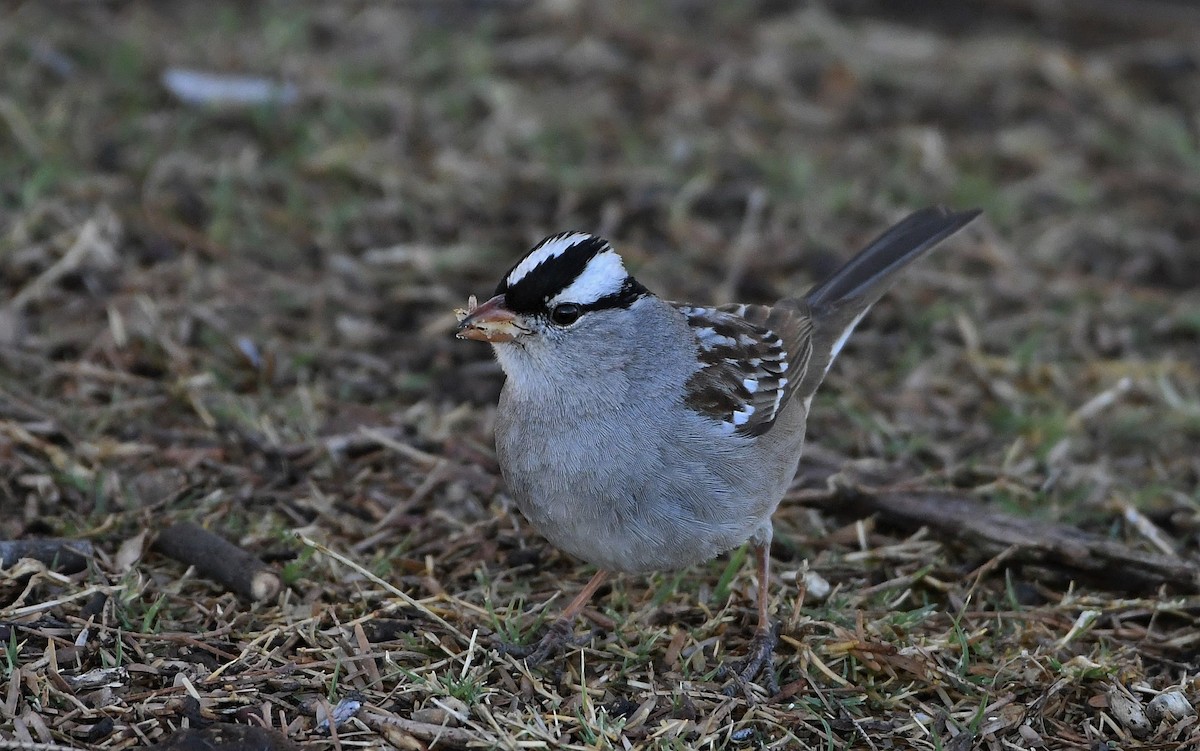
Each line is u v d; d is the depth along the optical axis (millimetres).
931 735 7668
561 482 7910
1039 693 8055
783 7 18094
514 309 7801
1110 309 12859
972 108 16109
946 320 12586
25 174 12836
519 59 16016
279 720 7355
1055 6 18344
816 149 15133
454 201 13578
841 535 9578
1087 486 10375
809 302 10023
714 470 7945
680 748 7340
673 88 15820
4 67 14383
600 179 14102
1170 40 17844
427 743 7273
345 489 9727
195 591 8477
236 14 16297
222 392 10586
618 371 7852
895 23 18047
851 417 11109
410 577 8797
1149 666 8477
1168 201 14719
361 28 16266
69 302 11367
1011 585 9070
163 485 9391
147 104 14211
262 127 14062
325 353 11336
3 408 9922
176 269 11984
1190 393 11703
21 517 8938
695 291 12617
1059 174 14984
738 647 8461
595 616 8617
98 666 7652
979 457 10742
